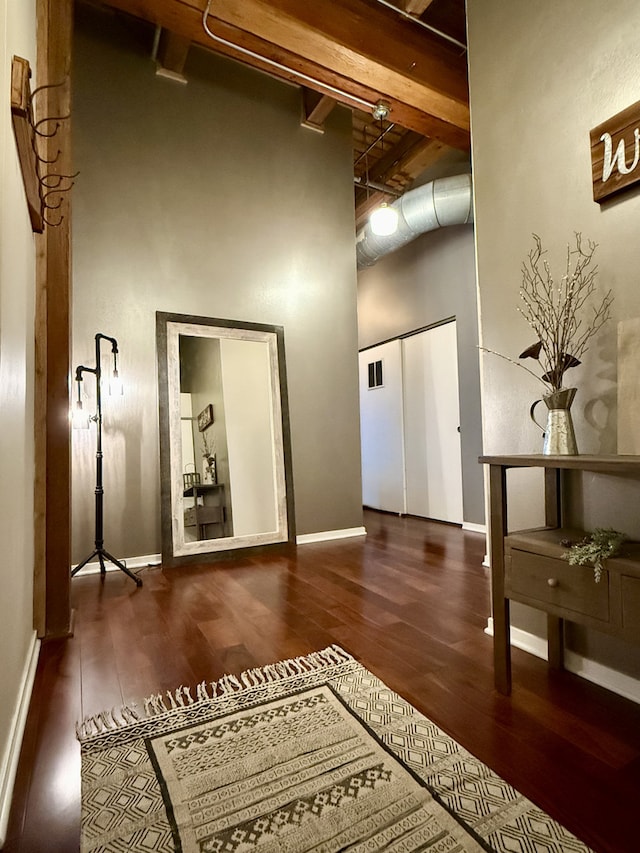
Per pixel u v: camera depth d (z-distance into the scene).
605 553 1.20
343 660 1.70
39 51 2.00
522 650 1.78
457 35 3.23
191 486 3.26
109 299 3.15
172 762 1.17
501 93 1.92
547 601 1.35
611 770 1.11
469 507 4.31
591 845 0.89
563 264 1.66
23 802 1.04
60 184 2.01
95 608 2.28
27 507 1.67
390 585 2.61
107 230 3.17
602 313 1.54
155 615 2.18
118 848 0.92
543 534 1.50
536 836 0.92
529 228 1.79
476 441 4.25
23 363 1.54
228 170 3.66
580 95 1.60
